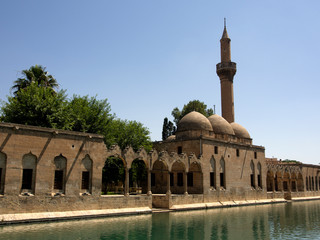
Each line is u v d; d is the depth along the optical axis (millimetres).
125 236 23219
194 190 46531
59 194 30438
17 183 27734
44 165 29625
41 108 39062
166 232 25406
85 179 32781
